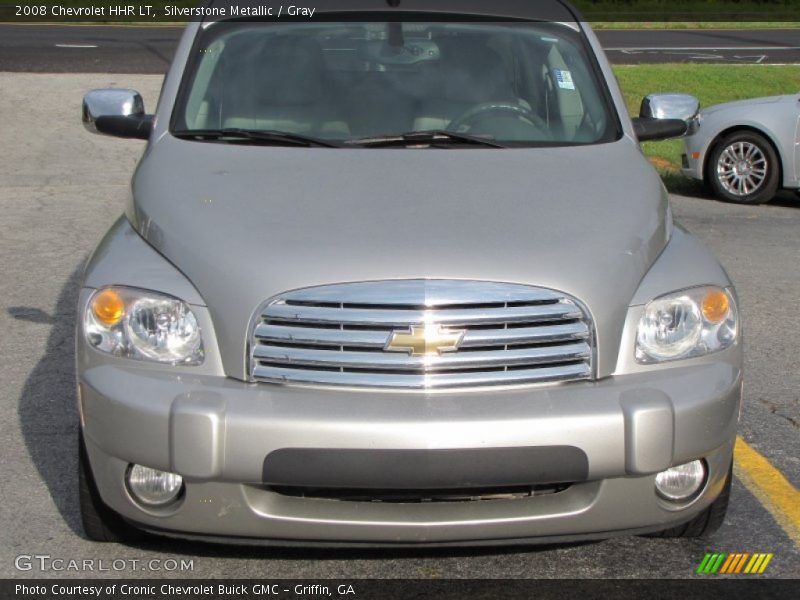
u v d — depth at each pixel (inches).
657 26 1187.9
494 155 164.4
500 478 123.9
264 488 128.3
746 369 227.3
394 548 151.6
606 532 131.8
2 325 251.9
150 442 126.8
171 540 152.7
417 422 122.6
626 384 130.0
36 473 174.7
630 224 142.8
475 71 185.3
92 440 133.6
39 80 634.8
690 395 129.6
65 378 218.5
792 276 304.8
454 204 143.9
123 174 449.7
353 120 176.9
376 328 127.9
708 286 138.2
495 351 128.6
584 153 167.9
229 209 143.3
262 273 130.4
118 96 189.8
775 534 155.9
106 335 134.2
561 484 130.1
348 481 123.6
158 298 132.6
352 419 123.0
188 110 179.8
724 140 421.4
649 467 126.6
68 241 333.4
